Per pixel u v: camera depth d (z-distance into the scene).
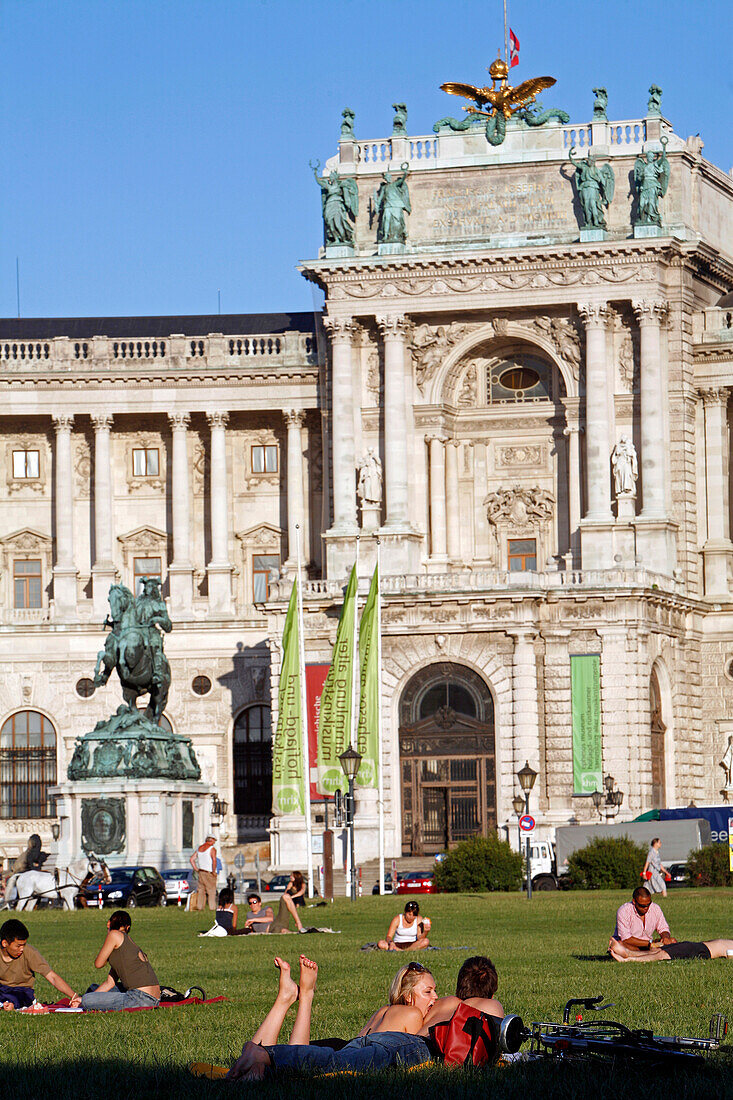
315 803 122.56
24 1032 33.47
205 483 142.75
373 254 130.12
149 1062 29.28
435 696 122.25
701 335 132.00
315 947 56.81
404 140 131.75
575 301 127.69
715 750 129.75
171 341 140.88
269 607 126.50
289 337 141.00
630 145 128.62
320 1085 25.91
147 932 69.06
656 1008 34.47
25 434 144.38
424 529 131.38
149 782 96.31
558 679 120.62
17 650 138.62
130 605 99.94
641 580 120.75
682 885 99.19
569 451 131.25
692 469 129.38
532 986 39.34
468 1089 25.47
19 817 138.00
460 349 131.62
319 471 140.62
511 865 100.69
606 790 116.19
